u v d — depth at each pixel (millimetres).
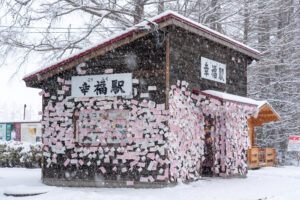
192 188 11336
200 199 9617
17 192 10961
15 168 19000
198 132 12844
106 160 12195
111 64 12445
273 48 25875
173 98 11578
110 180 12086
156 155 11391
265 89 27656
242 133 15234
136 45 12102
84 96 12750
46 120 13391
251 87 27578
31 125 26281
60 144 13039
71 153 12852
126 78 12141
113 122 12344
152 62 11797
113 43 11977
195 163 12578
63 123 13070
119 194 10375
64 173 12867
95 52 12352
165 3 22719
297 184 13562
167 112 11352
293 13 28609
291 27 27625
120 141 12164
